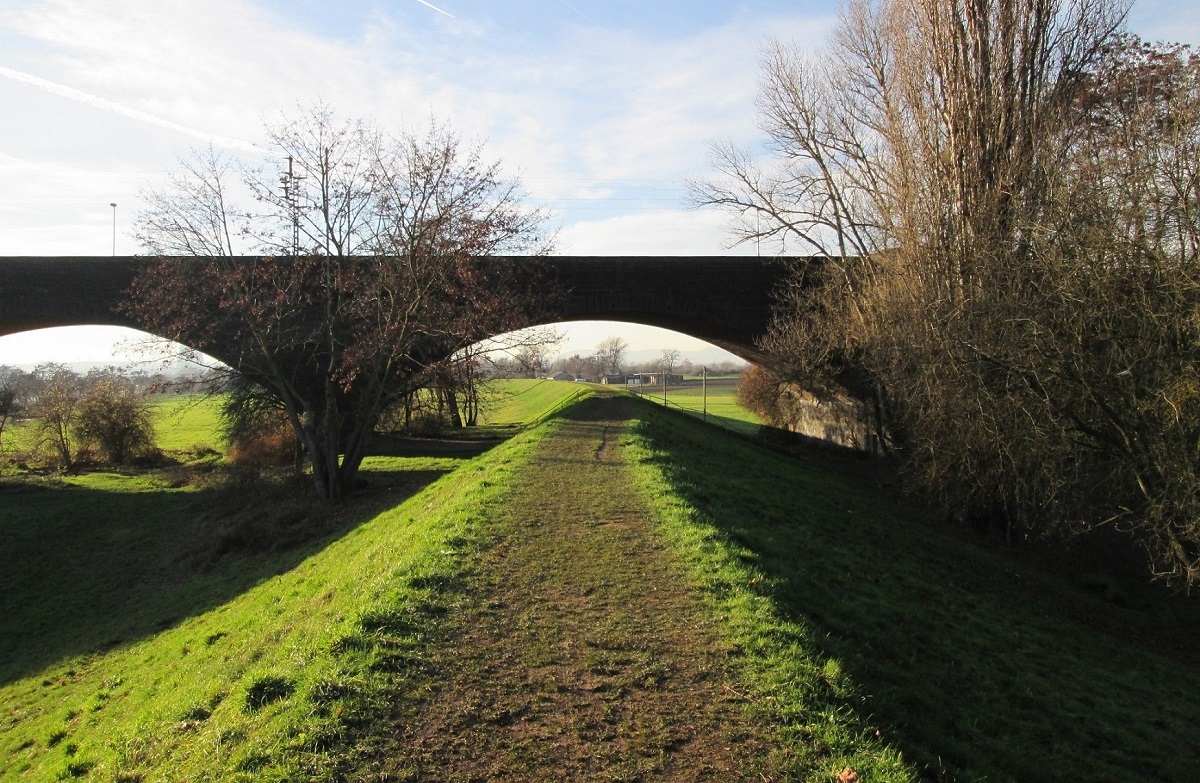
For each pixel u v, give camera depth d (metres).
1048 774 6.14
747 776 4.41
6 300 26.58
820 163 27.94
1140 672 11.23
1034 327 15.70
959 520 21.69
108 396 37.81
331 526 20.19
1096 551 20.20
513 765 4.52
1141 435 14.97
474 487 13.63
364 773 4.42
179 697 8.19
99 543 23.20
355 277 22.78
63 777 7.39
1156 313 14.44
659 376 106.44
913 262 21.75
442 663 5.88
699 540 9.19
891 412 25.41
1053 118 19.75
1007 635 10.70
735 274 30.34
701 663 5.88
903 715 5.93
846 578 10.38
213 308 22.84
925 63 22.41
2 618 17.75
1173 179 14.49
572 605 7.15
